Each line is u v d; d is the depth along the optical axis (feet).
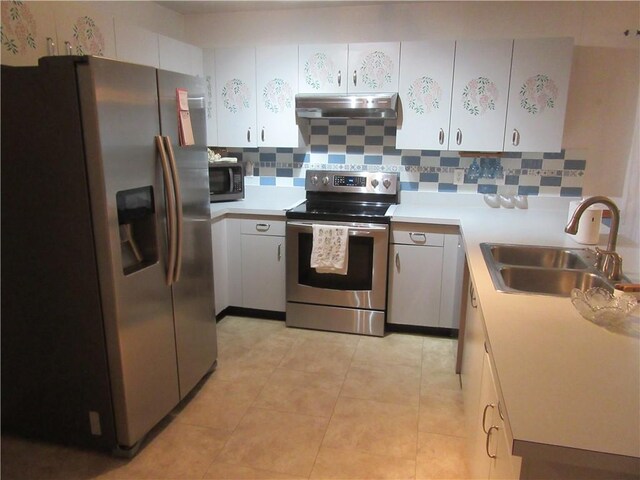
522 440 2.67
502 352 3.71
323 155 11.88
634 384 3.25
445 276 10.09
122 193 6.13
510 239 7.64
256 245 11.00
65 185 5.78
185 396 8.02
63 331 6.32
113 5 9.56
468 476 6.30
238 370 9.08
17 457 6.67
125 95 5.97
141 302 6.55
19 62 6.66
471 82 9.78
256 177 12.39
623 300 4.49
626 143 10.12
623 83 9.89
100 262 5.94
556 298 4.98
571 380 3.30
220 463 6.57
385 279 10.22
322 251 10.09
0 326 6.50
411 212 10.31
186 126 7.36
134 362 6.49
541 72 9.46
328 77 10.46
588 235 7.25
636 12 9.57
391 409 7.82
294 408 7.85
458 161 11.04
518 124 9.78
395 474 6.35
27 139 5.74
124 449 6.63
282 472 6.40
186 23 11.94
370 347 10.04
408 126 10.28
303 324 10.96
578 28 9.87
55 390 6.62
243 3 10.81
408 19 10.67
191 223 7.75
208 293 8.55
